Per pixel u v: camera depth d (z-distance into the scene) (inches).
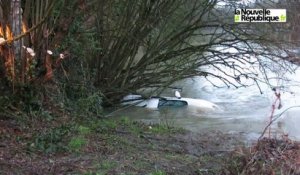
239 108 517.0
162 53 546.6
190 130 395.2
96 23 469.7
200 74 559.2
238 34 529.7
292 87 608.1
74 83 420.2
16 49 326.6
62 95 374.3
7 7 313.9
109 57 518.0
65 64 422.0
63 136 282.8
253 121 443.2
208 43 540.1
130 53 530.9
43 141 268.8
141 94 544.1
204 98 582.2
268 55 531.2
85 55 455.8
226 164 236.1
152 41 539.2
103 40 506.0
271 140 261.7
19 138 277.4
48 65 346.0
